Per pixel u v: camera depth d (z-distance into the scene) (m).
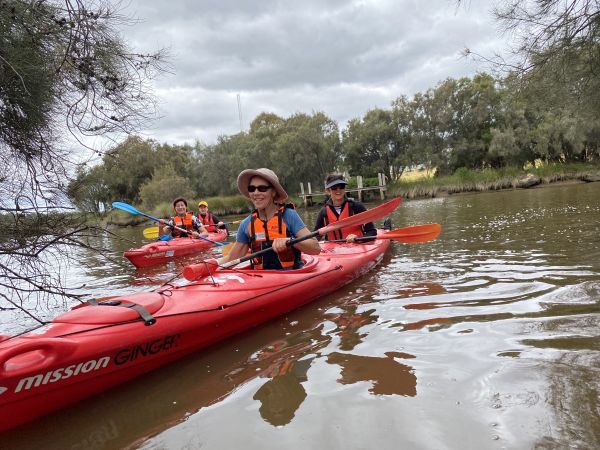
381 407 1.99
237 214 27.11
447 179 26.12
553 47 5.23
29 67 3.07
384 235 4.44
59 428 2.05
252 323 3.26
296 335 3.07
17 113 3.25
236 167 32.69
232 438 1.86
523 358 2.33
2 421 1.98
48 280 4.14
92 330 2.32
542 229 6.91
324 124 30.70
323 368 2.48
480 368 2.28
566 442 1.62
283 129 33.06
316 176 31.17
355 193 27.17
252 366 2.60
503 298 3.43
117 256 8.24
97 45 3.34
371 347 2.71
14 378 1.94
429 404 1.98
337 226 4.15
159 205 25.34
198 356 2.83
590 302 3.12
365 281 4.45
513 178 24.81
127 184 22.11
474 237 6.76
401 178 30.27
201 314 2.81
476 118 28.69
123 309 2.52
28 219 3.28
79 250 4.27
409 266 5.01
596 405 1.82
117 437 1.95
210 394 2.29
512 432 1.71
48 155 3.46
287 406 2.09
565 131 23.61
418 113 29.41
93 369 2.24
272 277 3.52
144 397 2.30
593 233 5.98
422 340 2.74
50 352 2.06
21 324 3.88
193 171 35.25
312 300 3.87
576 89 5.74
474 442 1.67
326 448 1.73
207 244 8.14
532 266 4.38
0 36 3.01
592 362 2.20
